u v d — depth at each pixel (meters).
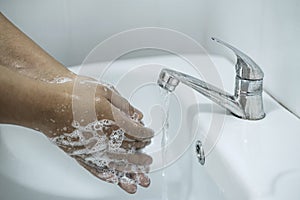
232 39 1.21
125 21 1.33
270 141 0.92
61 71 0.99
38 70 0.99
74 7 1.30
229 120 0.99
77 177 1.11
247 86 0.97
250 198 0.80
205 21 1.35
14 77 0.85
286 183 0.82
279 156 0.88
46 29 1.32
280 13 0.99
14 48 1.00
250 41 1.12
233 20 1.19
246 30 1.14
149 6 1.32
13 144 1.13
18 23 1.30
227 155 0.89
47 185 1.09
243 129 0.96
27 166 1.10
